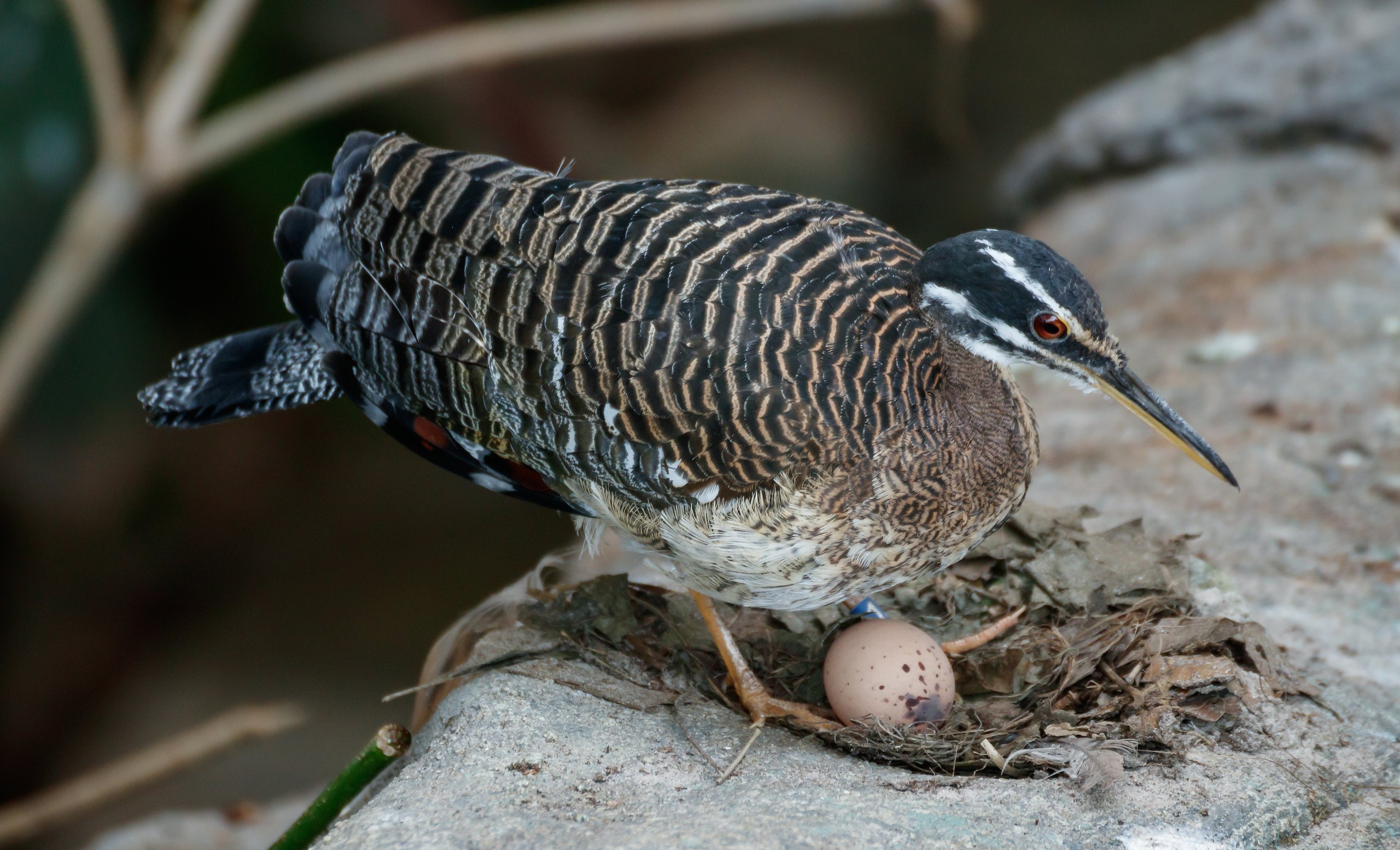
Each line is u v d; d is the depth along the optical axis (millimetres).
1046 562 8719
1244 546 10000
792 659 8656
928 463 7906
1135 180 16922
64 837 18141
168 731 19250
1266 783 7098
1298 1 17984
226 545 19859
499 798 6812
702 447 7723
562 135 24984
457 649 9000
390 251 8594
